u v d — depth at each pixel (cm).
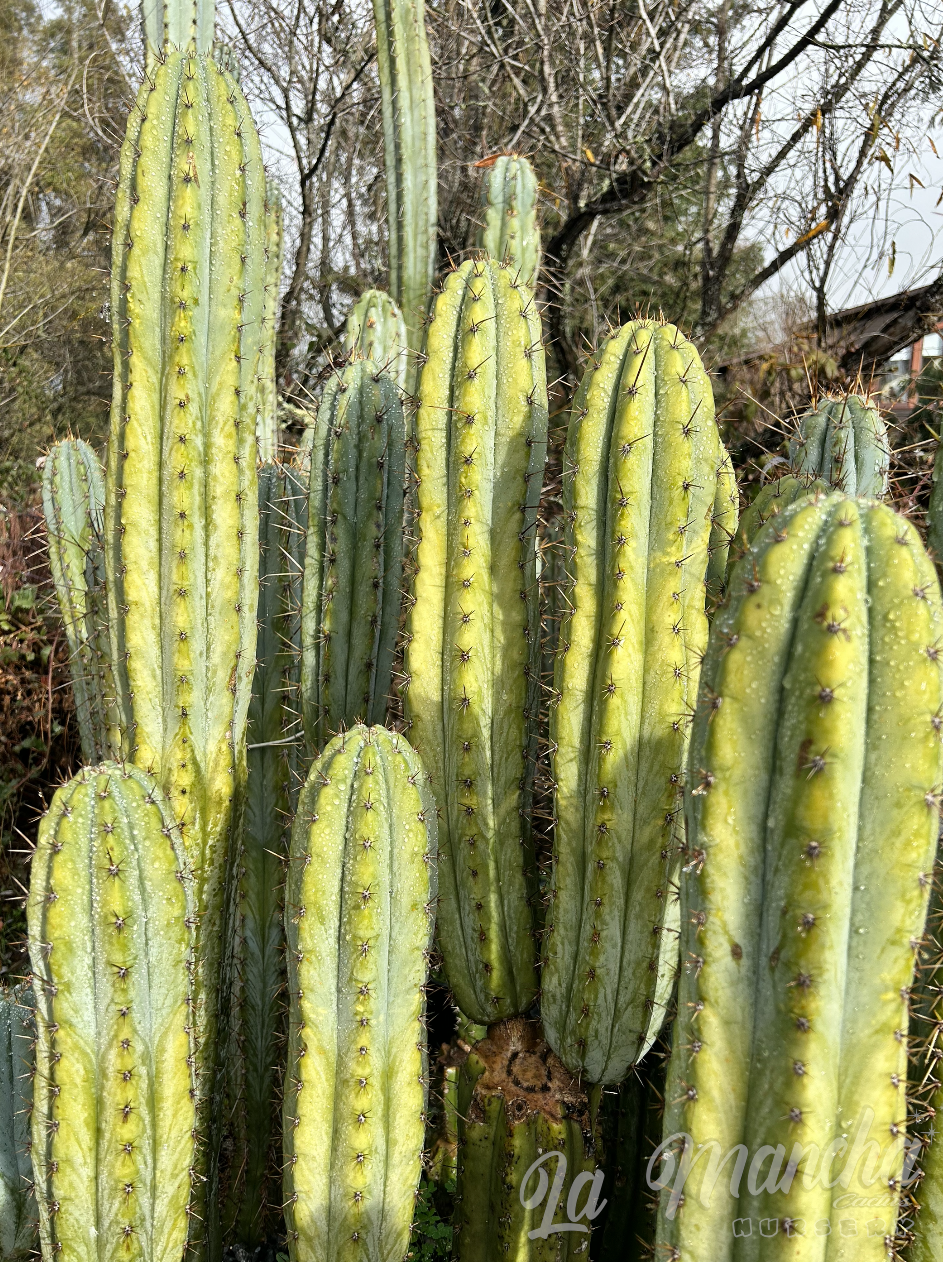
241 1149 298
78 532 418
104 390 1283
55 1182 195
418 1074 202
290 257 980
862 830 134
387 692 291
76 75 1120
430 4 811
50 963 191
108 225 400
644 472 202
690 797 149
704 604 213
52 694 599
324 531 281
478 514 230
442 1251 276
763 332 859
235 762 262
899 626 133
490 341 230
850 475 262
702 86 805
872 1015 135
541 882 255
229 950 269
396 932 195
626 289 909
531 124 811
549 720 223
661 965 211
